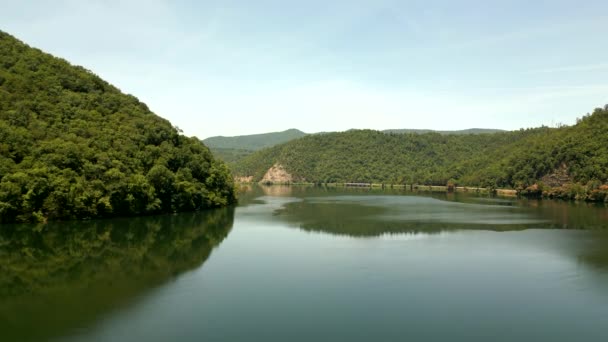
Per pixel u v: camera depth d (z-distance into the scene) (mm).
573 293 38281
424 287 39750
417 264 48312
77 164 78625
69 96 92188
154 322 31172
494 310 34062
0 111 77875
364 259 50688
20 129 76500
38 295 37156
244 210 108125
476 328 30641
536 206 120812
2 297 36562
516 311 33938
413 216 94750
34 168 73125
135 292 38000
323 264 48188
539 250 56000
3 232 64750
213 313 32938
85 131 85750
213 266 47250
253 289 38906
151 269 45875
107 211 80438
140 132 97188
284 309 33875
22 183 70625
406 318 32281
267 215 96438
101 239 62500
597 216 94000
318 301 35750
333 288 39250
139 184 85500
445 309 34188
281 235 68062
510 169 190750
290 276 43156
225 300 35906
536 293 38219
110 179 81000
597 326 31156
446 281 41656
